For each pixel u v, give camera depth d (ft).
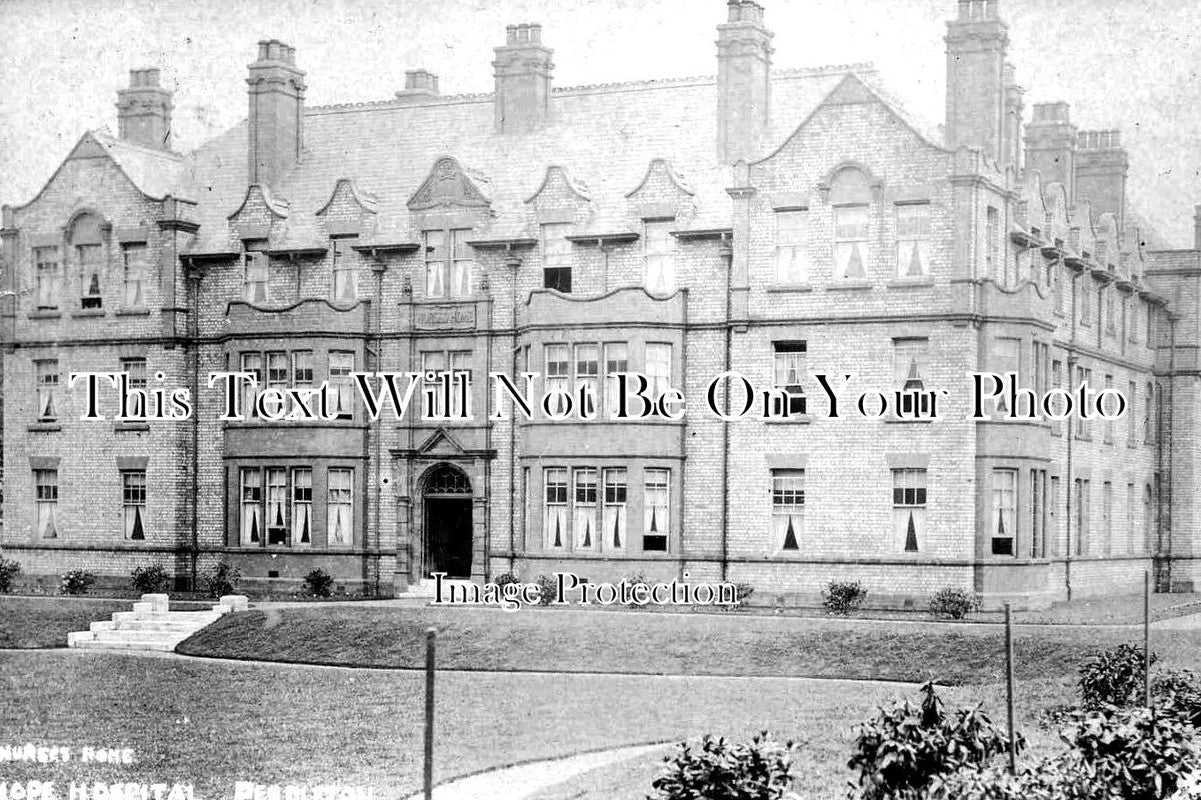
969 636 124.77
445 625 138.31
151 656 139.23
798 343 154.81
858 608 148.46
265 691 119.24
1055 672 115.75
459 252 168.96
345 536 171.01
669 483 156.46
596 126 171.83
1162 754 63.52
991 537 148.46
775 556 153.17
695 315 158.10
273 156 182.09
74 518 183.01
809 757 85.35
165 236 180.04
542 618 138.92
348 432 170.71
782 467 153.79
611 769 87.81
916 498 149.89
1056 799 61.52
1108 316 181.68
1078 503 170.71
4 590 179.22
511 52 175.01
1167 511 193.16
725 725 99.66
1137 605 157.07
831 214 153.58
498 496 164.55
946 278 149.38
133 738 103.96
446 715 108.27
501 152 173.88
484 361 166.20
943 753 63.82
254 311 174.19
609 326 157.28
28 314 186.50
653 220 160.56
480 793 84.94
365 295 172.45
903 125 151.33
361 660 133.80
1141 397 190.90
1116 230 187.01
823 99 154.40
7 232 187.52
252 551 173.37
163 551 177.68
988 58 155.12
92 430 182.39
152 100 198.08
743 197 156.15
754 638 129.08
